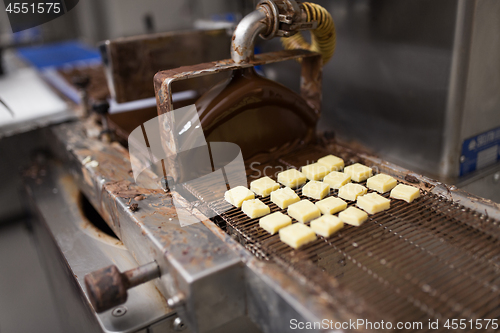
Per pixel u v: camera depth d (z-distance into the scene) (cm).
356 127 69
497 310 33
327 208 43
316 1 67
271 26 49
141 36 67
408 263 36
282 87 51
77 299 50
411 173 48
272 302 35
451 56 53
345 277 36
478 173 61
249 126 51
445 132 57
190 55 72
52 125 75
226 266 36
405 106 61
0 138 73
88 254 52
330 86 71
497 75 56
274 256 37
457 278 35
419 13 55
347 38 65
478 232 39
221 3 142
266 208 43
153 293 45
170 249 38
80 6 140
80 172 60
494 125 60
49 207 63
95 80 92
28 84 97
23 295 78
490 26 53
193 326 37
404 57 59
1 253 78
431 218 41
